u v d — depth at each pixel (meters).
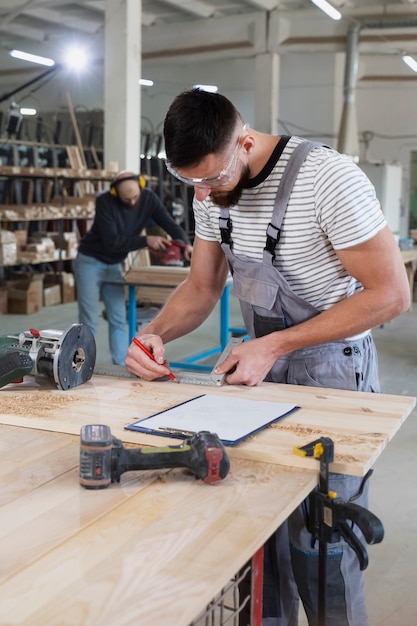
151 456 1.17
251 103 13.34
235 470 1.22
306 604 1.55
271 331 1.79
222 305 5.11
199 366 4.95
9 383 1.72
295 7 10.52
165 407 1.55
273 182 1.63
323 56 12.60
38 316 7.45
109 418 1.46
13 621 0.78
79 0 9.80
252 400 1.58
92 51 11.90
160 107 14.12
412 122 13.06
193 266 1.97
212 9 10.75
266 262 1.70
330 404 1.56
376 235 1.57
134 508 1.07
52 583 0.86
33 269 8.92
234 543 0.96
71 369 1.69
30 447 1.34
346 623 1.53
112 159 8.09
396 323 7.11
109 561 0.91
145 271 4.78
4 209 7.40
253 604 1.12
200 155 1.41
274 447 1.28
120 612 0.80
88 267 4.60
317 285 1.71
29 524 1.02
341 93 12.88
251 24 10.72
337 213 1.56
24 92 14.45
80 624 0.78
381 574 2.44
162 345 1.81
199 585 0.86
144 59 11.41
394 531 2.74
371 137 13.35
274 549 1.74
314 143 1.64
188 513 1.05
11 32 11.69
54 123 11.66
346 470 1.21
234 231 1.74
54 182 8.76
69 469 1.23
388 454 3.52
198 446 1.16
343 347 1.75
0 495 1.12
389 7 10.08
